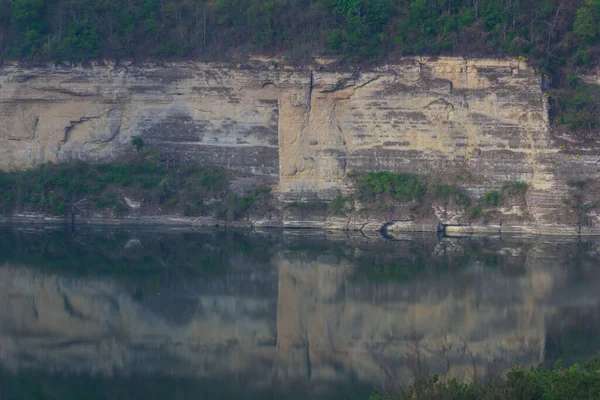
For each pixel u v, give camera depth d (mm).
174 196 70125
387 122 69375
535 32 69000
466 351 38250
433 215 66500
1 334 42094
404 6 71562
